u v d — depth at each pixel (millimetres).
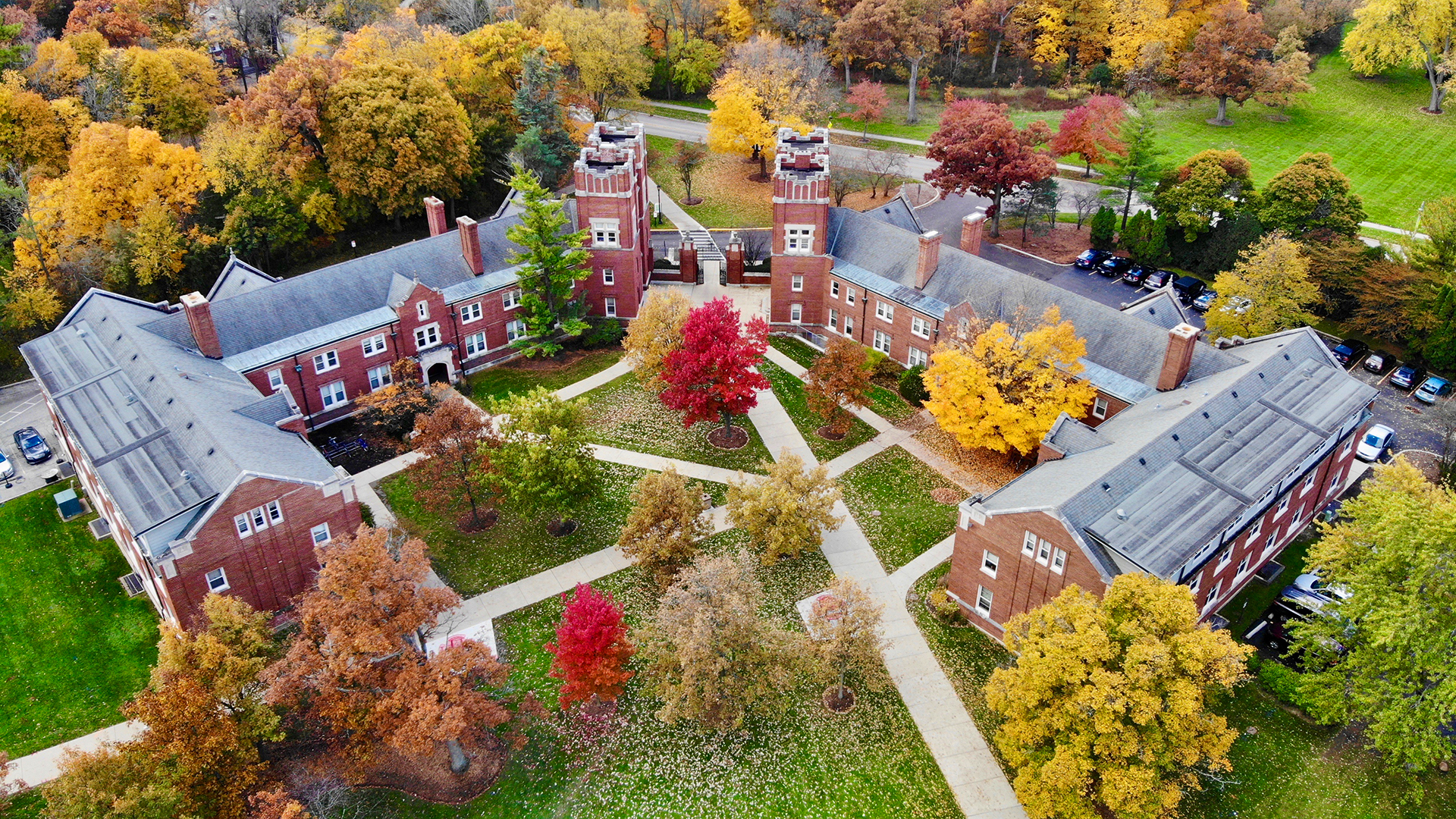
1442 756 40688
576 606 44125
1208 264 87625
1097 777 41750
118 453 53438
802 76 108062
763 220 99438
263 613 45594
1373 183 101750
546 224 71562
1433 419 69562
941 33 125312
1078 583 45875
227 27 106625
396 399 65750
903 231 74938
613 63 106688
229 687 41281
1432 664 40688
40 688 50688
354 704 42219
